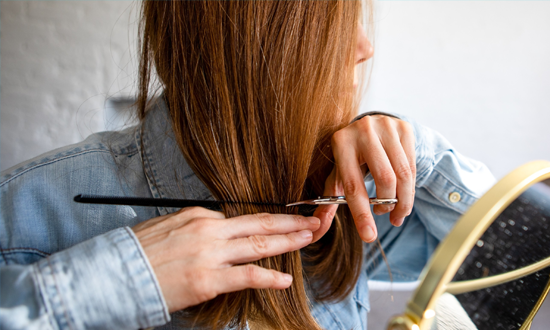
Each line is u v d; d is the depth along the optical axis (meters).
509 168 1.41
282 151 0.39
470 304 0.29
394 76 1.33
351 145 0.40
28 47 1.29
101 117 1.37
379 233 0.70
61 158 0.44
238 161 0.39
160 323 0.30
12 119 1.35
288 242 0.34
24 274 0.29
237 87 0.38
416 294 0.22
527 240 0.30
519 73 1.31
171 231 0.32
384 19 1.27
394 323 0.23
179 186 0.45
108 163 0.46
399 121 0.43
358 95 0.64
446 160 0.56
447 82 1.33
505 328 0.32
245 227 0.34
